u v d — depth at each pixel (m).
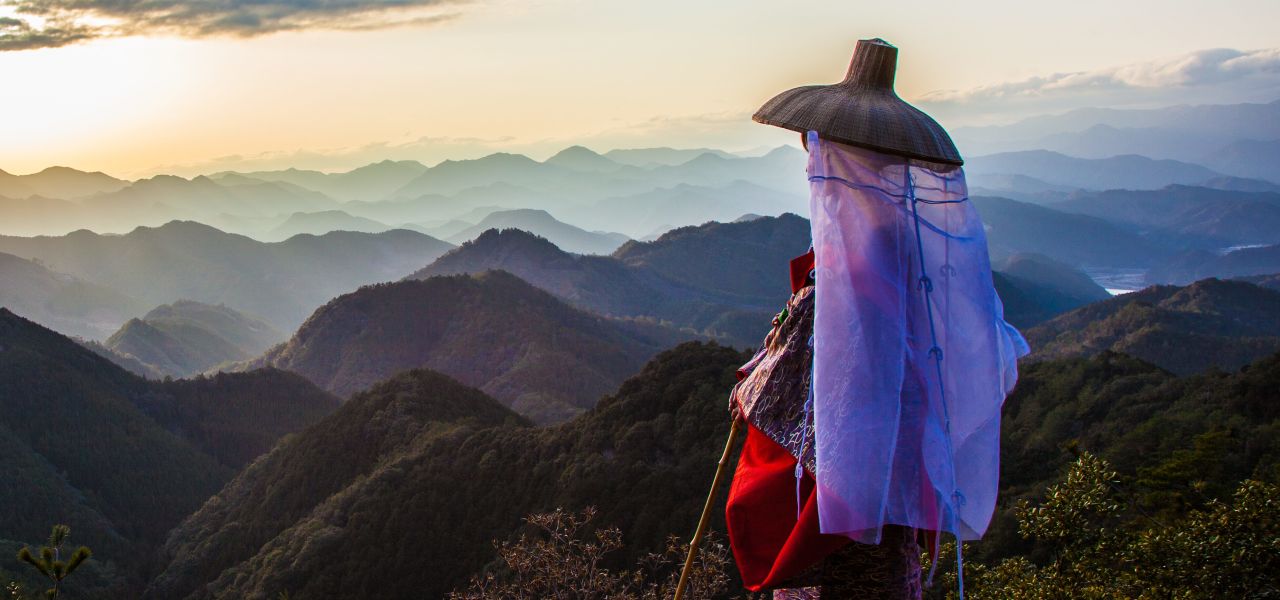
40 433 108.12
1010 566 9.77
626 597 8.98
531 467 54.00
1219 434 25.70
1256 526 8.65
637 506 45.38
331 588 50.12
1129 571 9.26
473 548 50.34
